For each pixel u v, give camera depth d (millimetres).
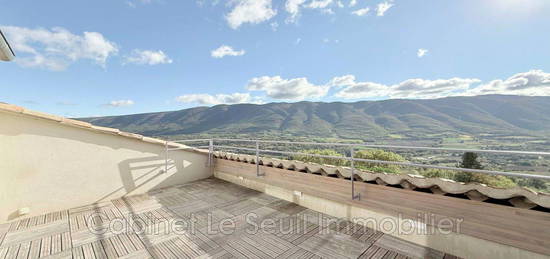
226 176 4547
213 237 2287
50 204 2982
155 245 2148
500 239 1728
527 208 1633
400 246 2088
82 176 3240
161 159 4066
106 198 3432
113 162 3521
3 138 2697
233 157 4410
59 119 2953
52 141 3018
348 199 2623
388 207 2322
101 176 3404
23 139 2818
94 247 2117
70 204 3131
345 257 1922
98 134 3389
